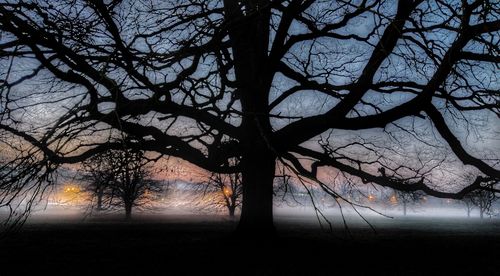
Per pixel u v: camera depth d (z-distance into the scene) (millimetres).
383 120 13039
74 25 9297
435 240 22078
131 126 12109
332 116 13250
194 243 15445
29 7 8359
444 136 13086
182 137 11320
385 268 10805
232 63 11484
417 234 28891
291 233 26016
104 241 17938
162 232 25875
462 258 13188
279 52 13562
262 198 14219
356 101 13242
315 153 14148
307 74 13867
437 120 12906
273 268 10273
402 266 11219
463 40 9812
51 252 13289
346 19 12391
